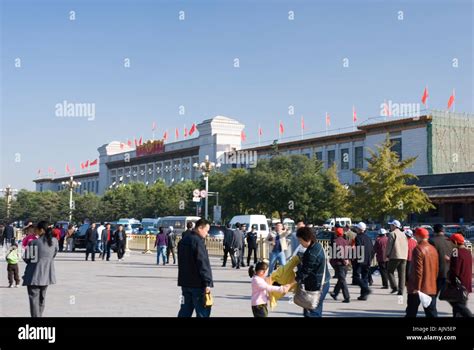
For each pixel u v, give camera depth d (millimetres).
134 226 67750
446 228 41906
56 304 14711
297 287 9953
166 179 130250
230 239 28297
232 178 76875
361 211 52094
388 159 52125
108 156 152750
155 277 22828
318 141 95062
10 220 125375
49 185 189250
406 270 18672
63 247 44562
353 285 20625
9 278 19422
